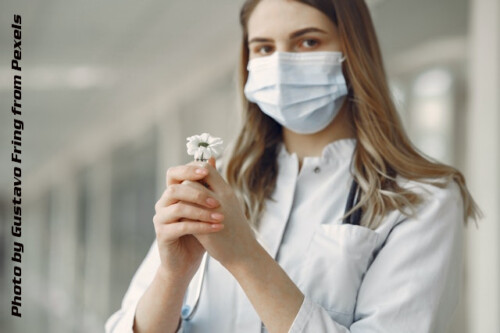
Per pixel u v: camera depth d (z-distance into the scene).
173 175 0.96
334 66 1.22
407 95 3.10
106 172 4.82
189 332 1.12
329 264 1.08
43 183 5.01
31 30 4.35
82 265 4.96
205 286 1.15
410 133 3.09
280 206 1.22
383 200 1.12
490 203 2.68
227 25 3.82
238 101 1.36
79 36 4.37
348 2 1.23
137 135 4.60
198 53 4.09
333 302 1.06
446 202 1.11
